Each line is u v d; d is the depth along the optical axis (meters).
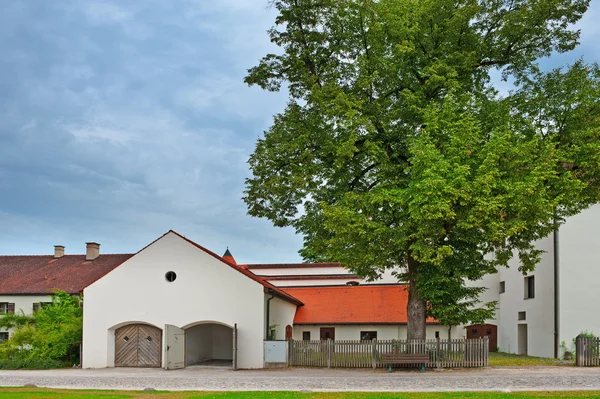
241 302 31.03
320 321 37.84
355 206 25.66
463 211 23.44
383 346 28.22
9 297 45.34
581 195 25.53
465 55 26.95
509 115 26.36
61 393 19.55
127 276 32.50
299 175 26.83
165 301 31.86
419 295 27.45
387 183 25.72
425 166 23.66
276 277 45.50
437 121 24.94
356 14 27.27
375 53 27.11
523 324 38.34
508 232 22.69
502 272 42.31
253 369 29.56
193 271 31.88
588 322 31.97
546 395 17.59
